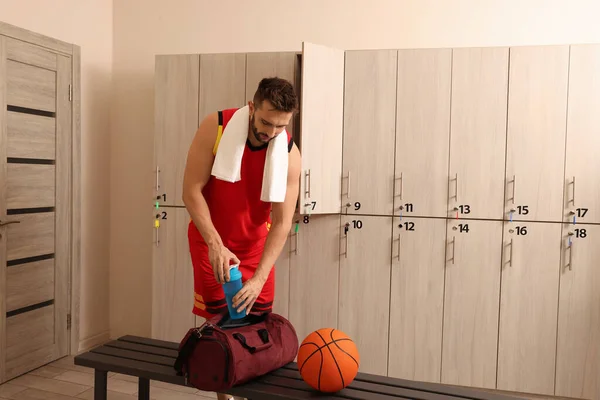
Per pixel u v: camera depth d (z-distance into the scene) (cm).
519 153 321
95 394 229
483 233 327
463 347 331
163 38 402
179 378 207
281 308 351
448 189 329
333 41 372
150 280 412
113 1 411
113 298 418
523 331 325
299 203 322
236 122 201
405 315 337
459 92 326
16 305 334
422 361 336
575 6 339
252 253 226
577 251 318
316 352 192
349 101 338
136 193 412
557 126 317
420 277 334
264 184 205
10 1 323
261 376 209
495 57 322
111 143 414
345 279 342
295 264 348
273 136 194
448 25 355
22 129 331
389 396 194
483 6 350
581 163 315
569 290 320
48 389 321
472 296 329
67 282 375
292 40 379
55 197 361
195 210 206
